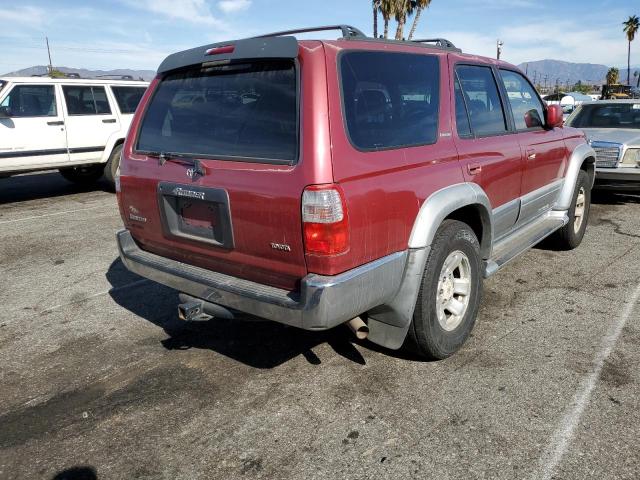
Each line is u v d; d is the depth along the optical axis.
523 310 4.25
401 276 3.00
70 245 6.63
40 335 4.07
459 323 3.51
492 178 3.80
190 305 3.06
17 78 9.35
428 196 3.10
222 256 3.01
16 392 3.28
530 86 4.89
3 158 9.12
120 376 3.44
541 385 3.15
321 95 2.61
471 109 3.76
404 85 3.14
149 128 3.46
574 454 2.56
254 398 3.13
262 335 3.95
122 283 5.21
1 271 5.66
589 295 4.54
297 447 2.69
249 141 2.84
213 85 3.09
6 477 2.55
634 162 7.83
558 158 5.05
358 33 3.02
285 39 2.76
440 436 2.73
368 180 2.71
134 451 2.71
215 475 2.52
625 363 3.38
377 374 3.34
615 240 6.21
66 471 2.58
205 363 3.57
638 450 2.58
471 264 3.54
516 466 2.50
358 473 2.49
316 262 2.58
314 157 2.54
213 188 2.89
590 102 9.57
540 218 5.10
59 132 9.73
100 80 10.41
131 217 3.57
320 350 3.68
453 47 3.90
